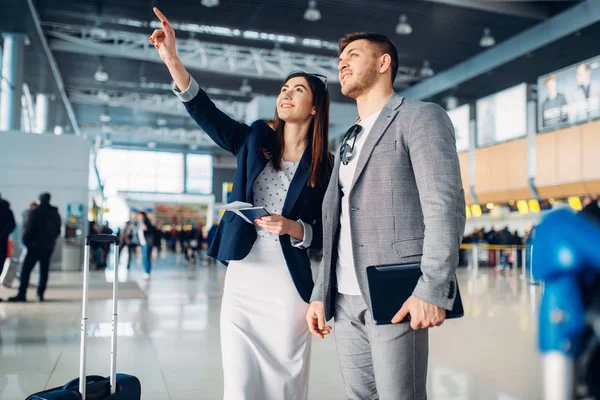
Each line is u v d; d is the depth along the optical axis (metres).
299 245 2.20
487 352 4.86
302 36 18.83
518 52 19.05
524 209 20.52
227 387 2.15
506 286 11.54
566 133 18.16
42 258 8.34
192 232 20.62
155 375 4.01
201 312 7.24
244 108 29.97
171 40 2.23
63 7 17.03
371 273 1.65
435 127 1.69
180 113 30.48
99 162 46.12
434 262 1.54
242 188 2.32
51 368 4.16
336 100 26.84
